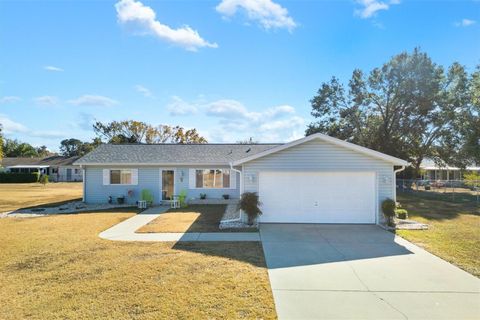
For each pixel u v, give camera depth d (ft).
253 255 26.21
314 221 42.06
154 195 65.10
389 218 40.47
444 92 99.71
